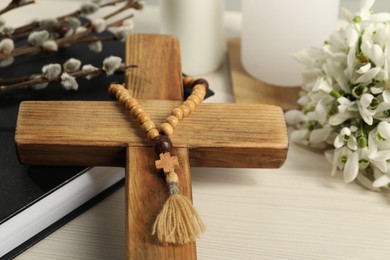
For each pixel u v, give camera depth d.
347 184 0.49
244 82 0.57
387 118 0.47
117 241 0.44
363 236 0.45
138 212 0.41
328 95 0.49
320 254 0.44
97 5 0.53
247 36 0.57
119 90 0.46
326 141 0.50
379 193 0.48
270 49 0.55
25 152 0.44
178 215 0.40
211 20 0.56
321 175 0.49
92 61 0.54
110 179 0.47
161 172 0.43
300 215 0.46
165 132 0.44
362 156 0.47
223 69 0.60
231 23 0.66
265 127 0.45
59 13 0.65
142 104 0.46
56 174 0.45
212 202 0.47
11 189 0.43
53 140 0.44
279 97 0.55
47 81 0.48
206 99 0.54
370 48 0.47
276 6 0.54
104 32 0.57
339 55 0.48
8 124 0.48
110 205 0.47
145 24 0.64
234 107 0.46
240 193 0.47
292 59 0.55
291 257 0.43
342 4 0.75
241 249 0.44
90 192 0.46
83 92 0.51
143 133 0.45
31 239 0.44
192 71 0.58
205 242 0.44
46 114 0.45
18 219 0.42
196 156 0.45
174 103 0.46
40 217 0.44
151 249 0.39
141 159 0.43
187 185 0.42
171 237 0.39
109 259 0.43
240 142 0.44
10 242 0.43
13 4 0.49
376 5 0.70
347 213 0.46
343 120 0.48
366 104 0.46
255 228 0.45
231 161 0.45
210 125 0.45
